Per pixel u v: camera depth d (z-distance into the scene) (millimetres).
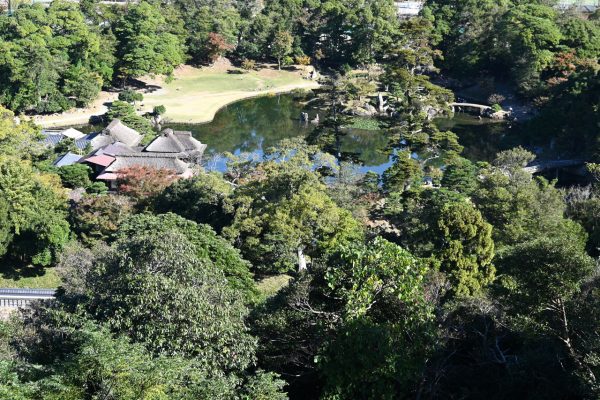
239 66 135375
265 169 50344
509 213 45406
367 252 25203
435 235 36844
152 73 116562
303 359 25906
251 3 154000
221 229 49062
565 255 24016
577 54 111625
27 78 95312
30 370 19891
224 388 20422
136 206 53875
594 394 20078
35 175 54688
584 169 79125
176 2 139625
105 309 23391
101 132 79875
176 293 22922
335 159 63750
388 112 106000
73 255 41094
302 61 135000
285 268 47219
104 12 121750
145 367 19188
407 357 23312
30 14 101812
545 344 24688
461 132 101312
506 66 121812
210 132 99125
